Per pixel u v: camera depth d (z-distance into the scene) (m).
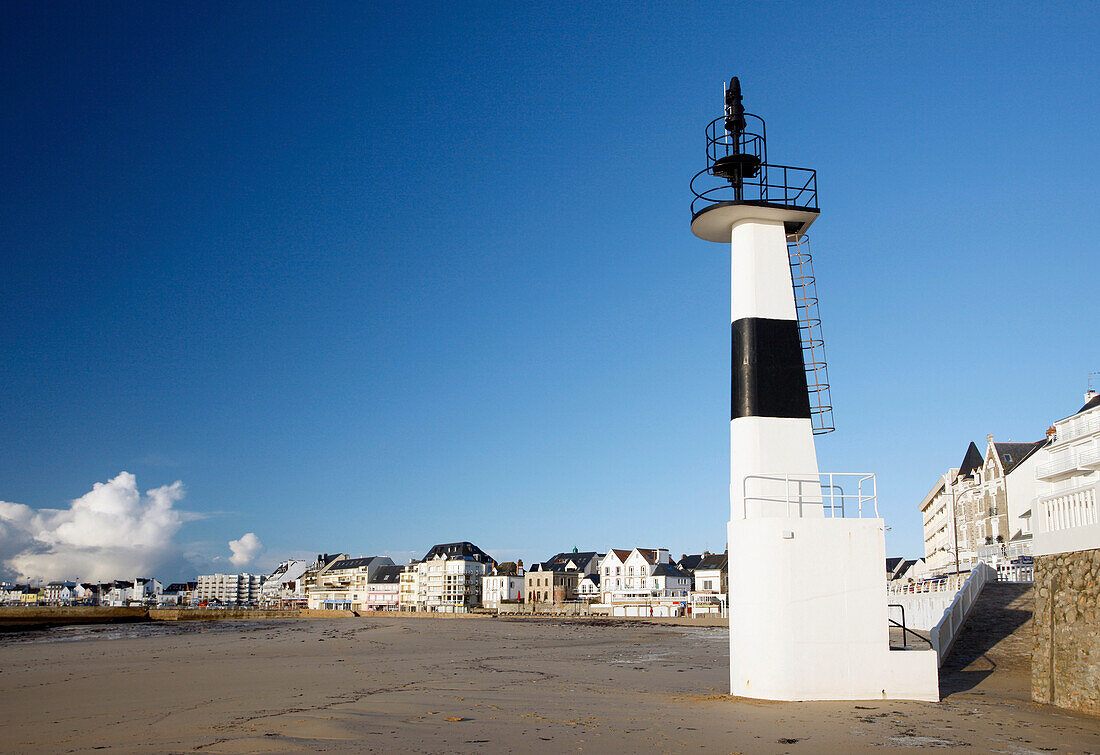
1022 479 70.62
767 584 20.67
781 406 22.66
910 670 20.53
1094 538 18.52
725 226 24.69
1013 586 37.28
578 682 27.56
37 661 40.66
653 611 125.19
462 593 171.00
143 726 17.86
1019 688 23.09
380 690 24.94
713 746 14.94
